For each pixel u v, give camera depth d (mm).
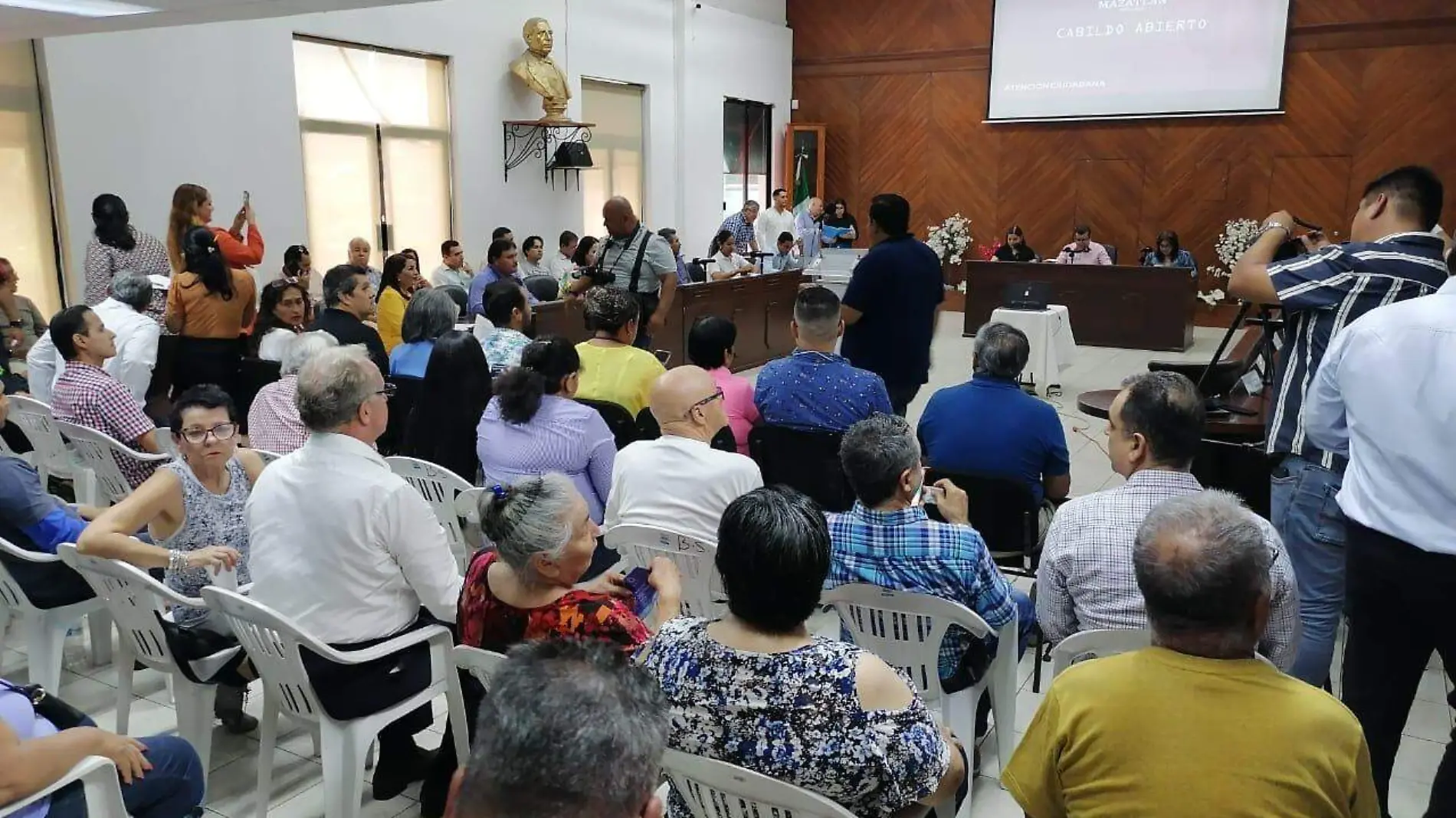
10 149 5930
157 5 3885
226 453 2508
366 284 4543
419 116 8547
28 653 2607
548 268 8984
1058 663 1960
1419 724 2734
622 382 3580
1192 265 10188
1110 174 11766
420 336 4195
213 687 2326
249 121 7086
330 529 2053
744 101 12406
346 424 2092
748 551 1396
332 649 1988
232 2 3844
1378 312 1848
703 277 9023
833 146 13273
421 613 2238
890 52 12727
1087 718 1254
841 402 3102
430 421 3635
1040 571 2104
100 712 2758
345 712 2041
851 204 13305
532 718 892
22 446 4164
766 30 12602
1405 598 1834
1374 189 2174
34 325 5426
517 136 9328
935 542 2098
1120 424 2023
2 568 2502
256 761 2539
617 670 972
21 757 1515
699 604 2508
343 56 7883
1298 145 10836
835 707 1368
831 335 3184
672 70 11133
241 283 4844
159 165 6566
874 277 3916
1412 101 10312
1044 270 10094
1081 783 1259
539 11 9352
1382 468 1823
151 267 5727
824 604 2213
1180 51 11062
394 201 8453
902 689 1417
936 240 12422
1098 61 11461
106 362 4332
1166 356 9461
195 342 4746
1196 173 11344
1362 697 1938
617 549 2584
